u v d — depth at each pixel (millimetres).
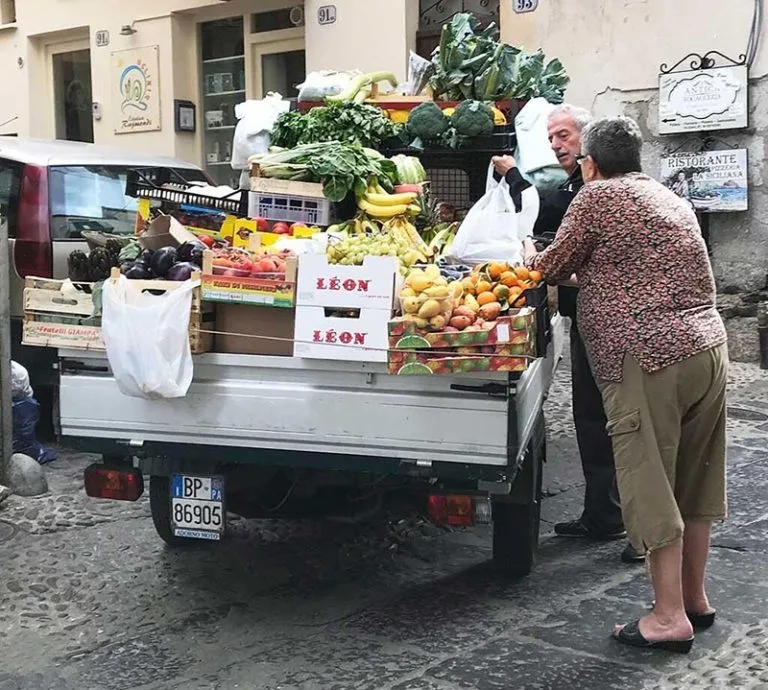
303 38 10938
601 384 3703
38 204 6340
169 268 3914
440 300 3508
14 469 5648
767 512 5297
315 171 4625
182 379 3793
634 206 3584
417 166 5090
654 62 8953
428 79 5926
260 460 3871
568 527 5094
